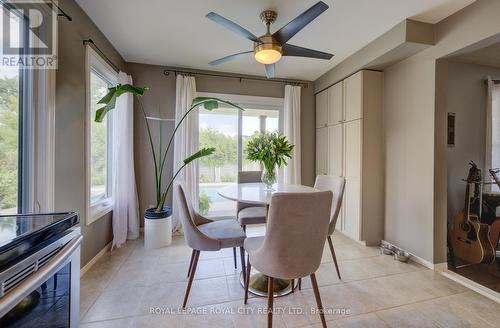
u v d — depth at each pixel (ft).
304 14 5.28
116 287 6.41
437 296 6.12
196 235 5.71
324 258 8.38
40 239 2.85
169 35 8.30
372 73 9.67
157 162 11.12
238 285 6.57
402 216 8.85
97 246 8.04
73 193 6.52
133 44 8.96
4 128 4.58
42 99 5.23
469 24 6.54
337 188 7.25
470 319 5.26
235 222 7.23
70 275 3.31
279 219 4.25
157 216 9.09
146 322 5.09
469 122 9.57
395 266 7.79
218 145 12.25
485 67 9.77
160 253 8.66
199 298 5.97
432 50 7.61
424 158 7.98
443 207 7.77
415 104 8.29
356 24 7.53
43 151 5.24
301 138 13.08
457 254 8.59
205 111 12.02
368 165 9.71
